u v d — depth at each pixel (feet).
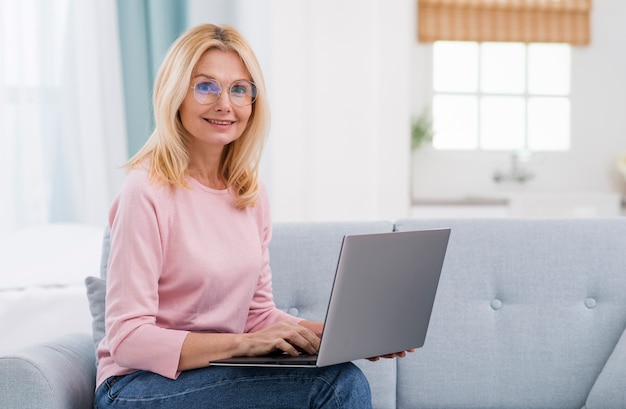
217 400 5.49
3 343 8.66
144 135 15.55
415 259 5.70
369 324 5.53
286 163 14.57
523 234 7.66
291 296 7.49
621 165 18.85
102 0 14.99
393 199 14.66
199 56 6.15
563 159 19.60
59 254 9.71
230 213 6.37
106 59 15.06
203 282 5.99
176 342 5.56
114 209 6.13
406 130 14.65
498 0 19.03
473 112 19.53
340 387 5.44
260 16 14.96
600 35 19.52
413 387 7.39
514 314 7.52
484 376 7.39
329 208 14.65
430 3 18.90
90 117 14.92
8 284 9.00
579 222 7.75
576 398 7.39
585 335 7.47
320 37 14.55
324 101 14.58
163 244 5.94
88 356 6.57
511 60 19.62
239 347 5.53
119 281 5.73
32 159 14.75
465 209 16.85
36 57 14.75
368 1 14.56
